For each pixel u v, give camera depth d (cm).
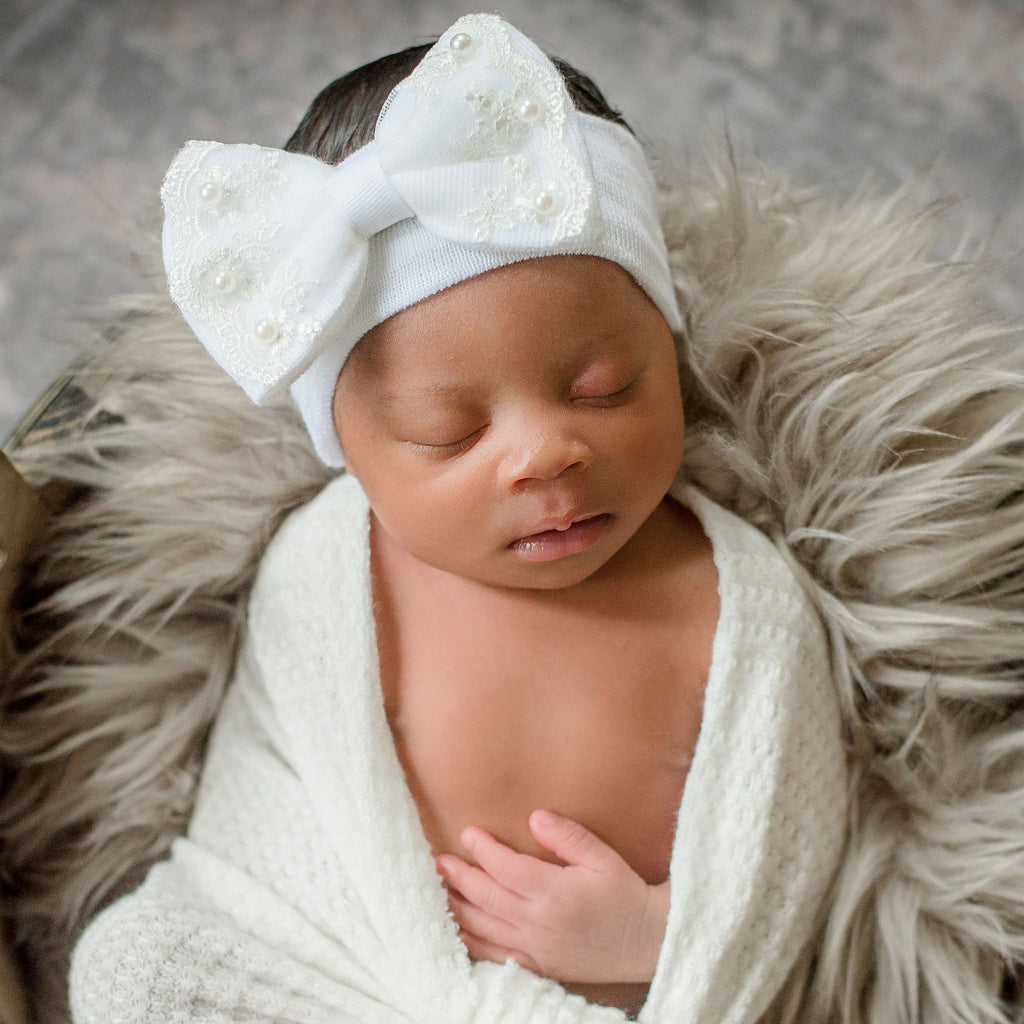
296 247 76
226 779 102
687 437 104
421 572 97
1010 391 99
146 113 167
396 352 78
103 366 108
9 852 108
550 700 92
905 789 100
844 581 102
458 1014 87
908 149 157
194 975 86
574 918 89
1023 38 164
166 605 109
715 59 167
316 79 168
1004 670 101
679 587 95
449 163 74
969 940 97
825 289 103
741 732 92
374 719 94
